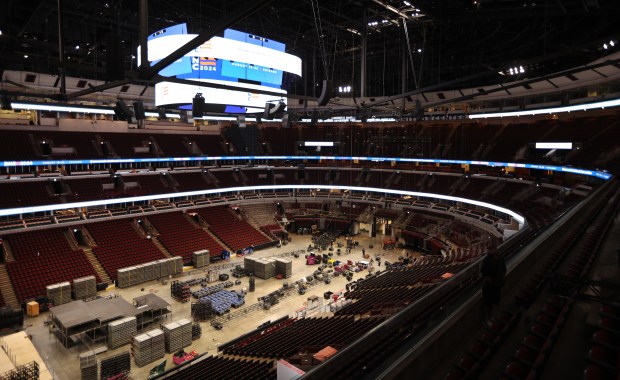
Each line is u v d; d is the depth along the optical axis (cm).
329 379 1054
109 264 4372
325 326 2595
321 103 1766
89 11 4438
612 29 3759
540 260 1562
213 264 4975
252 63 4300
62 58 1695
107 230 4866
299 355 1894
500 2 3825
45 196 4731
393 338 1221
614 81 4131
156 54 4056
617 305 943
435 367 918
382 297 2841
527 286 1233
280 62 4600
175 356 2791
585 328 954
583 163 4159
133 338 2834
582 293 1104
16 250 4094
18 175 4734
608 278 1166
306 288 4141
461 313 1017
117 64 1355
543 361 794
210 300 3619
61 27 1691
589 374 702
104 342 2988
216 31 1014
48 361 2706
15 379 1973
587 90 4781
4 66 4606
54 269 4028
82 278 3819
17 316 3175
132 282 4162
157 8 4619
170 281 4319
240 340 3036
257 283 4359
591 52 4069
